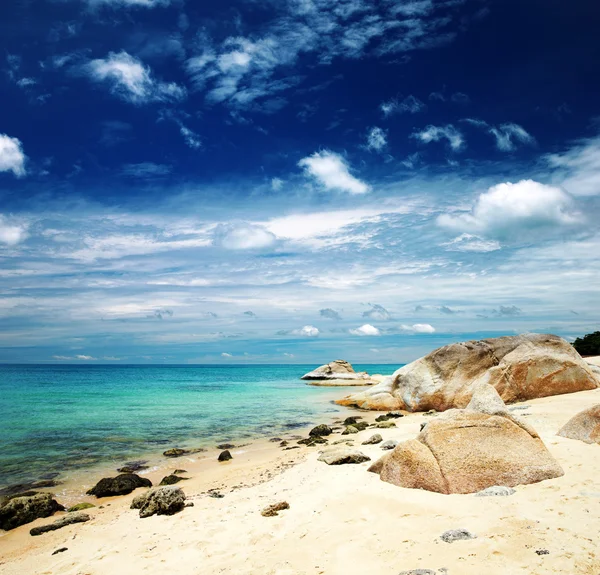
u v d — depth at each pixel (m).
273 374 125.69
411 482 9.80
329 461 14.60
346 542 7.44
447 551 6.46
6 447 20.81
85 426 26.61
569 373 23.84
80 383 71.38
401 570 6.12
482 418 10.48
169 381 79.69
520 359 25.00
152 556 8.18
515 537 6.60
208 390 56.06
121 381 79.31
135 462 18.20
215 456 19.20
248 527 9.05
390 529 7.70
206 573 7.11
